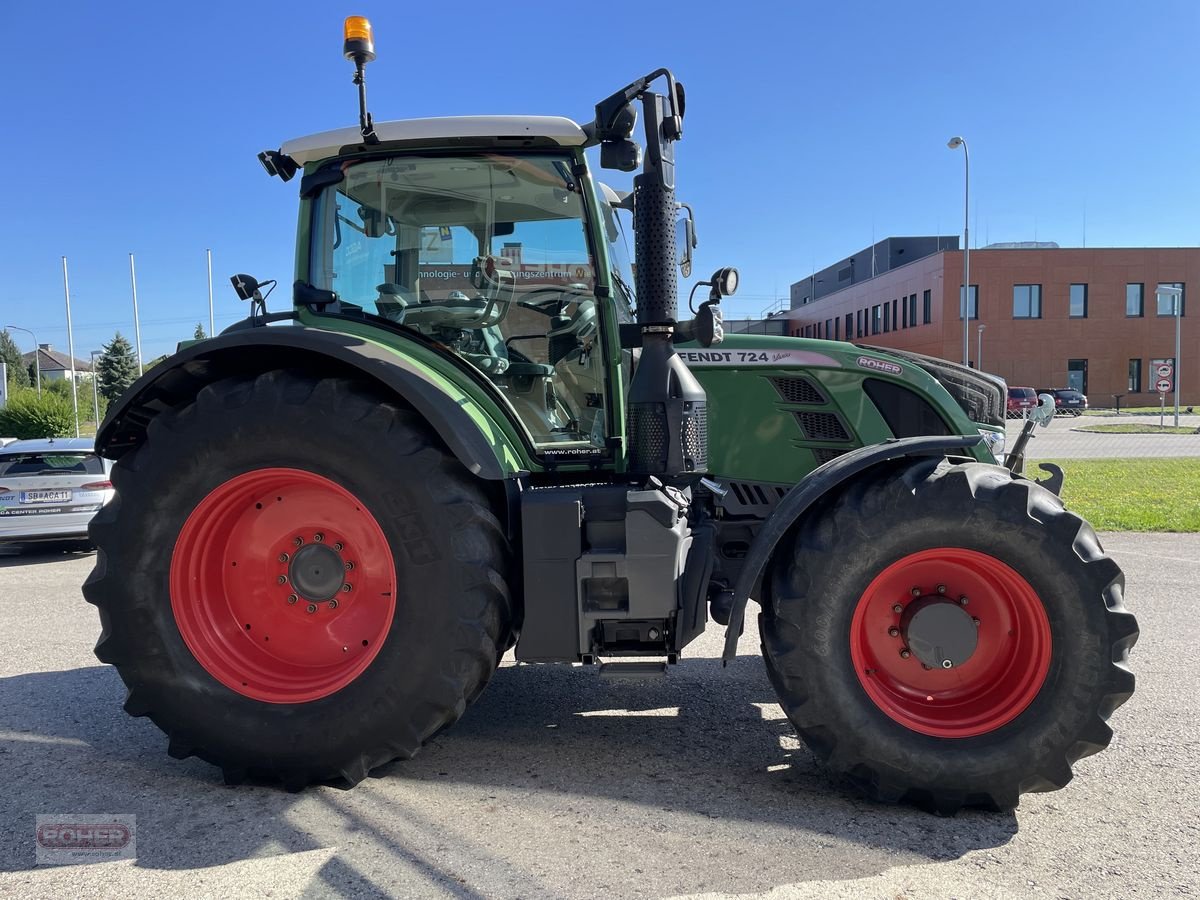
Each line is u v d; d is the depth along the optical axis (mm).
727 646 2773
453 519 2773
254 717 2883
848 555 2742
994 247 41562
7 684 4242
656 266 3012
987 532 2709
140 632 2926
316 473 2861
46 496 8812
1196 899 2240
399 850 2500
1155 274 40656
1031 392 33188
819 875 2352
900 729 2729
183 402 3178
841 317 53250
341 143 3258
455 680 2775
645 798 2852
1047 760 2670
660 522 2846
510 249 3387
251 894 2281
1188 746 3260
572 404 3391
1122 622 2660
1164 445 19000
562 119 3152
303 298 3416
